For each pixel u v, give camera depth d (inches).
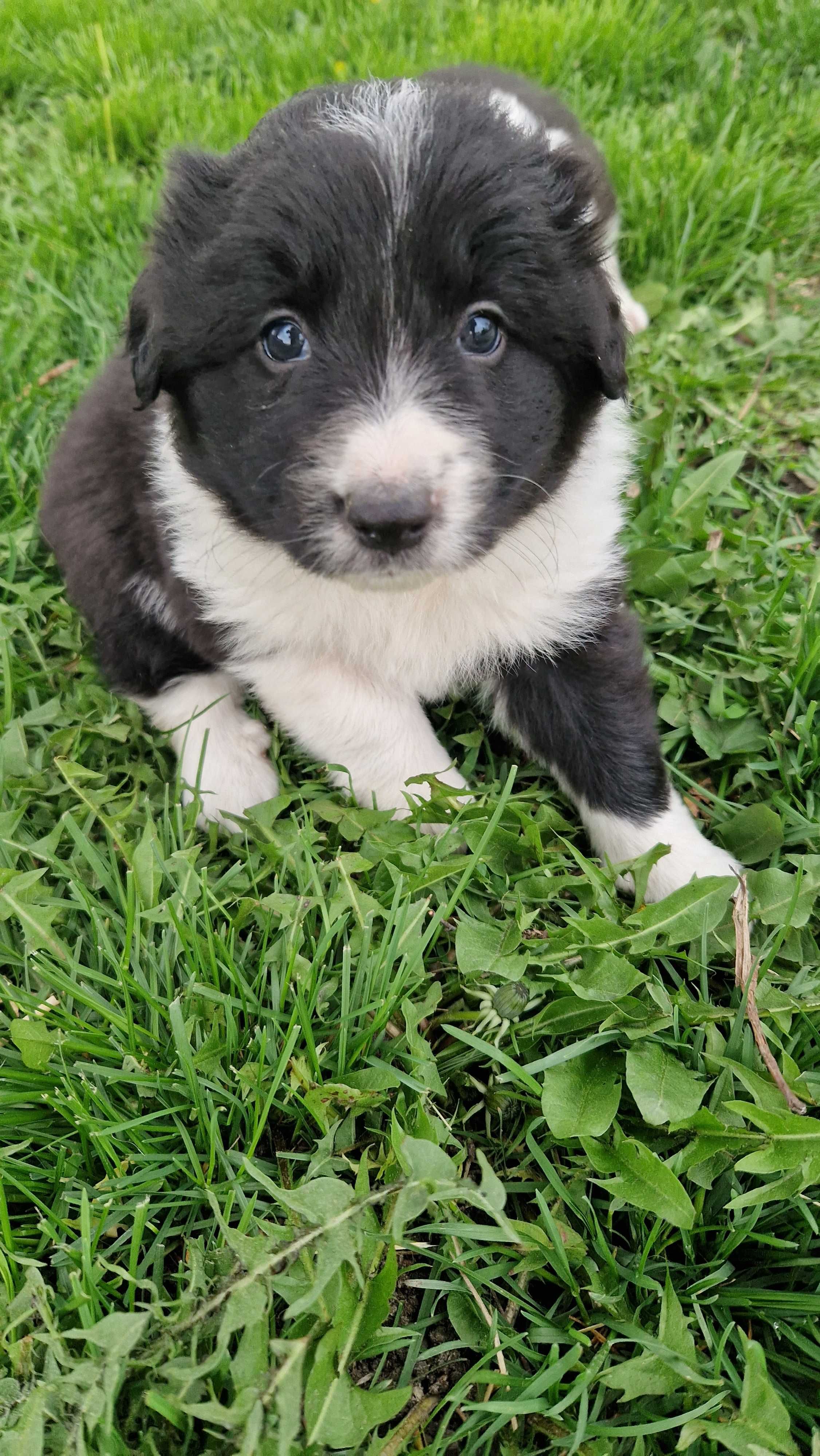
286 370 10.1
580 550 12.3
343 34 25.7
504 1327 8.5
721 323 18.7
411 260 9.5
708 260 19.9
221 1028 9.8
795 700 12.8
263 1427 7.2
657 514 15.0
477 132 10.1
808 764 12.2
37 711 13.0
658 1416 8.1
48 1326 7.8
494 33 24.7
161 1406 7.3
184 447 11.6
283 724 13.0
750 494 16.2
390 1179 8.7
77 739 12.6
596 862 11.9
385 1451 7.8
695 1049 9.6
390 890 11.0
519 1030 9.8
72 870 11.2
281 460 10.2
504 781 12.8
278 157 10.1
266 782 13.0
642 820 12.1
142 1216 8.2
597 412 11.9
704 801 12.8
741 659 13.3
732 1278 8.9
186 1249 8.6
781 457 16.6
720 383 17.4
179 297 10.7
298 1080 9.3
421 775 11.5
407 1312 8.8
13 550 14.8
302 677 12.8
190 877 10.6
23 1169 9.1
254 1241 7.9
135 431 13.3
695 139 22.8
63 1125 9.6
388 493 9.4
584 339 10.9
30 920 10.2
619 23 24.8
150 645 13.9
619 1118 9.5
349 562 10.0
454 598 12.0
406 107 10.4
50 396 17.3
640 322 18.4
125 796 12.2
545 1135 9.5
